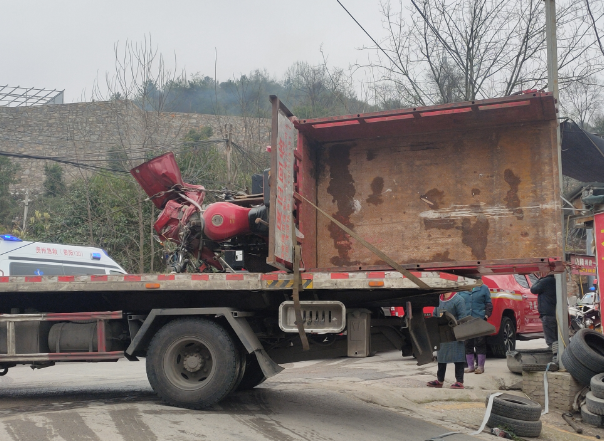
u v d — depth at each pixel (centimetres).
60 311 752
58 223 2212
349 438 559
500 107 611
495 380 938
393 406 745
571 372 804
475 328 704
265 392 783
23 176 3291
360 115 643
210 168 2270
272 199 573
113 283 656
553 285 984
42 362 726
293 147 637
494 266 629
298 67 2908
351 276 600
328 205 705
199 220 786
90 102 3142
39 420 558
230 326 660
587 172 1341
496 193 656
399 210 684
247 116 2705
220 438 523
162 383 639
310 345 688
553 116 635
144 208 2159
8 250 1025
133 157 2366
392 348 697
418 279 585
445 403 798
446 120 648
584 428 721
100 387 871
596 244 1068
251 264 786
